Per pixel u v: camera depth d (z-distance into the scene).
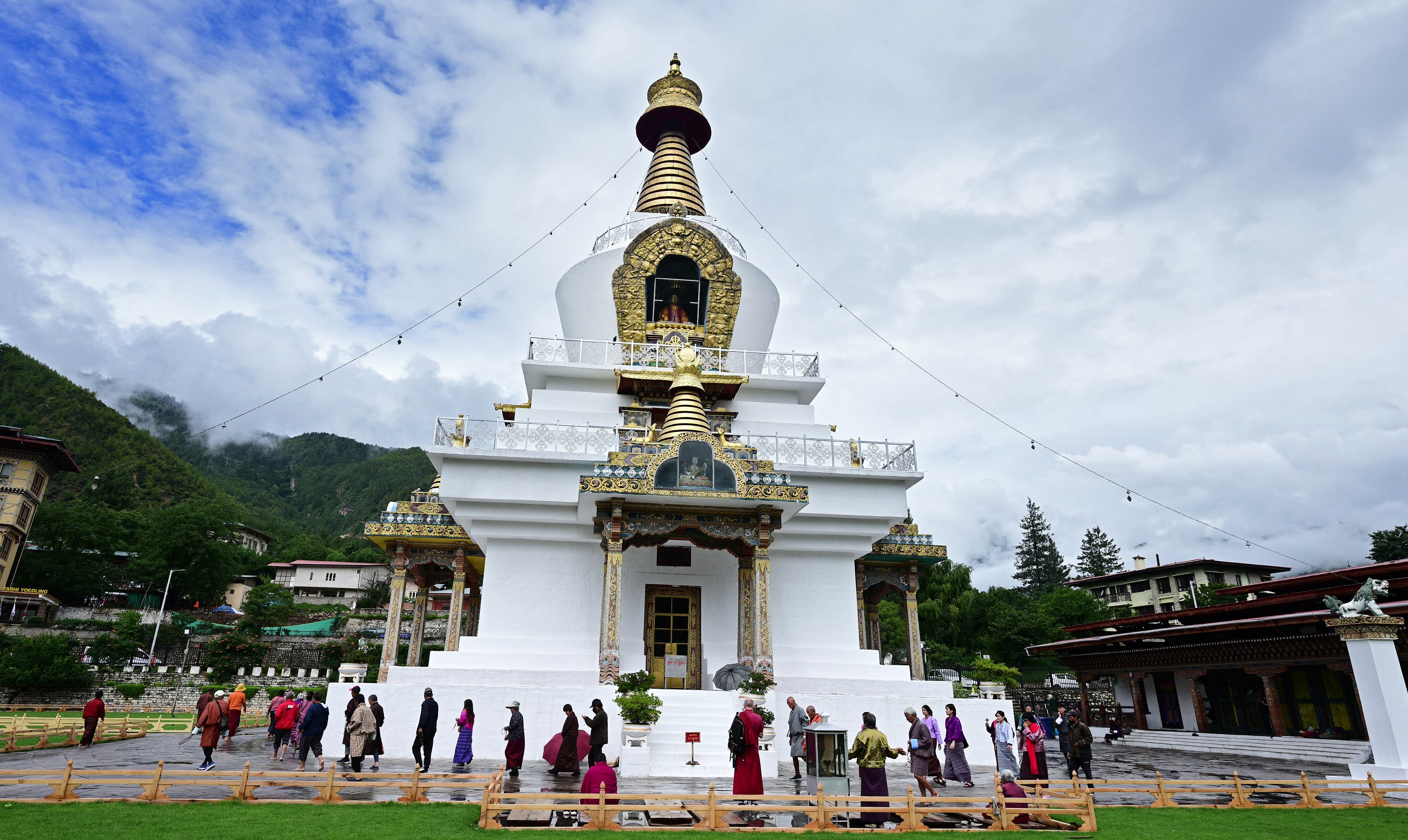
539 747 18.75
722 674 20.66
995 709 21.23
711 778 16.42
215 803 12.02
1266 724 26.58
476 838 10.20
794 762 15.58
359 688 16.70
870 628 28.77
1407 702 15.82
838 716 20.06
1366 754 20.98
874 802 11.51
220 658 55.75
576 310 28.62
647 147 35.84
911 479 23.89
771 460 21.44
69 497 98.56
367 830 10.39
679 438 21.09
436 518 24.73
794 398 27.59
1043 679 55.38
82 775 13.08
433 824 10.92
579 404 25.55
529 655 21.86
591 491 20.25
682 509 21.31
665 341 26.81
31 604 63.38
